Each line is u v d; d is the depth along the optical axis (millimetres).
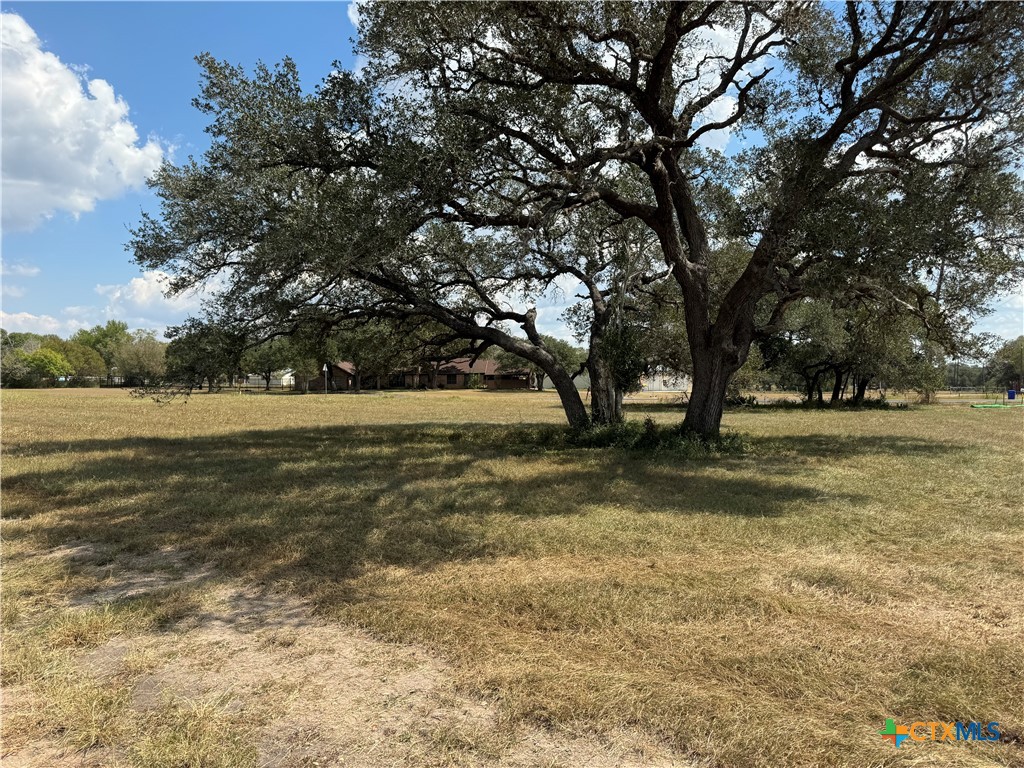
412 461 12828
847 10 12484
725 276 18078
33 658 3965
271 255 11531
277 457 13414
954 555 6203
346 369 88375
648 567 5789
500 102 12164
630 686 3525
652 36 13078
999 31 10492
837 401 45688
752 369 36719
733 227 13695
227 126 11844
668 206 14383
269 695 3531
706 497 8906
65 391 66000
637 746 3039
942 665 3824
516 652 3992
